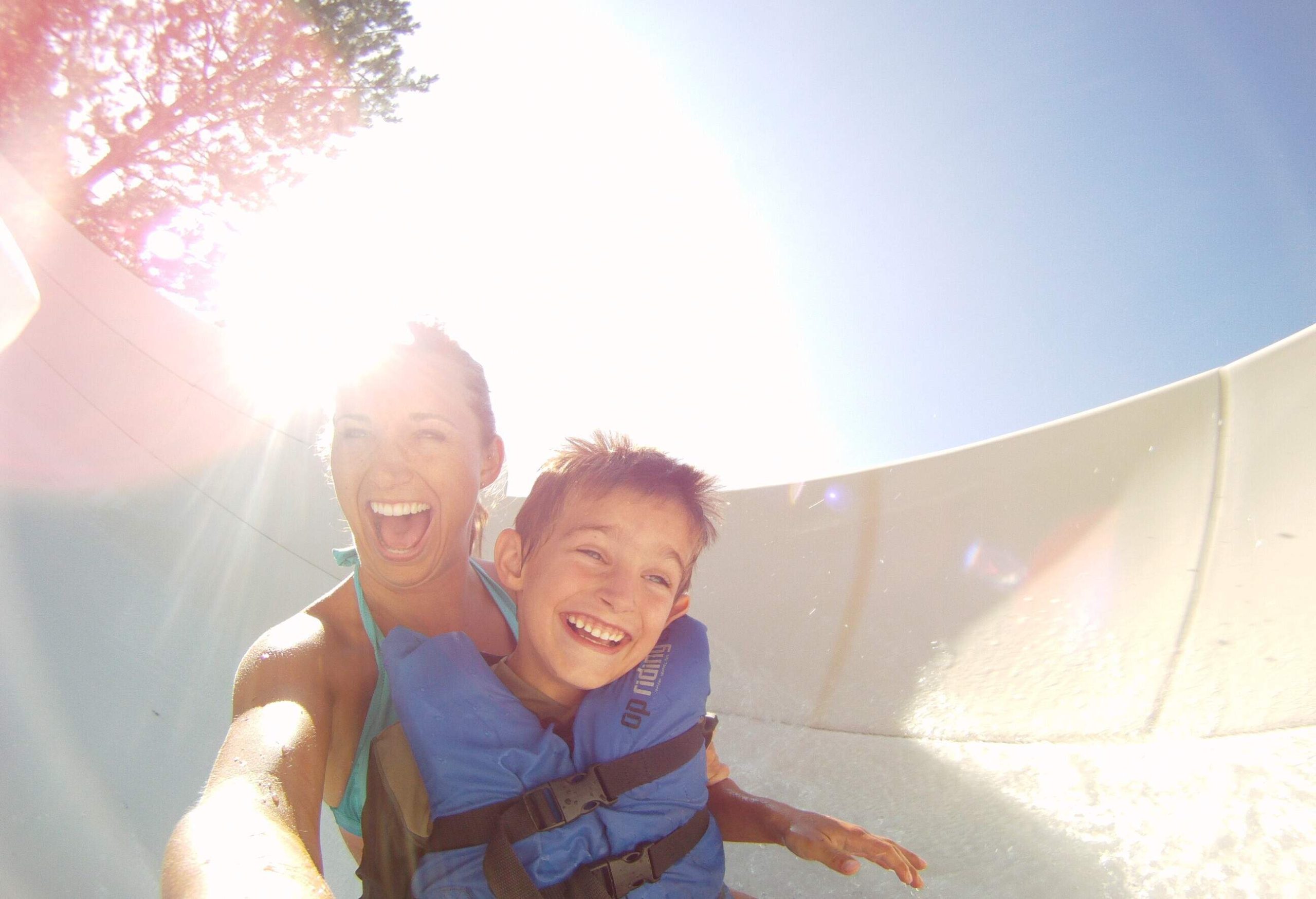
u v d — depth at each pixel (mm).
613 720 675
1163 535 994
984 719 939
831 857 713
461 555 813
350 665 717
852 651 1148
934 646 1086
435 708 646
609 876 625
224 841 435
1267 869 605
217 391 1721
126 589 1088
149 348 1757
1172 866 639
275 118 6945
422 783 654
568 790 635
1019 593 1080
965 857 711
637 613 703
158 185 6602
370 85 7293
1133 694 868
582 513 729
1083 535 1072
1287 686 770
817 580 1281
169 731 828
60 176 6207
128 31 6219
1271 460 937
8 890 552
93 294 1836
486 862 600
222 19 6539
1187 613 909
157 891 592
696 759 704
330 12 6883
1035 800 778
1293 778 680
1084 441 1124
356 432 749
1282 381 964
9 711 737
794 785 917
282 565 1374
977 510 1188
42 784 668
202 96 6637
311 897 406
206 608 1150
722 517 820
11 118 5992
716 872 689
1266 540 895
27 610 918
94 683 851
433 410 747
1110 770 778
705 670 730
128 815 682
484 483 854
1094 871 653
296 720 583
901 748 942
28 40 5938
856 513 1314
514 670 738
